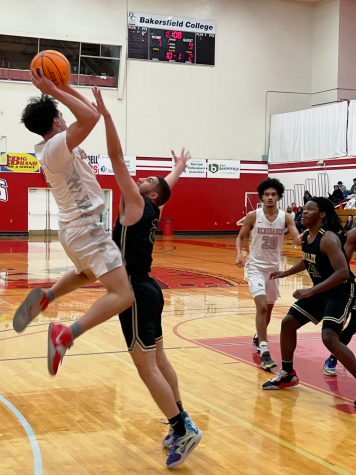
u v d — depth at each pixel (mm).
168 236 24047
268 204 5492
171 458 3023
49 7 22344
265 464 3111
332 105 21812
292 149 23969
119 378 4703
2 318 7086
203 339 6219
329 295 4355
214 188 25188
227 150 25141
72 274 3299
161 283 10594
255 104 25312
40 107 3049
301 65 25641
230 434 3551
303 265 4676
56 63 2877
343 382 4762
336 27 24219
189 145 24625
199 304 8445
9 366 5020
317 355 5637
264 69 25281
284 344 4496
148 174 24094
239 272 12398
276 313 7859
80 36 22781
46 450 3254
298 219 20781
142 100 23859
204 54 24469
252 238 5617
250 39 25016
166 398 3078
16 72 22125
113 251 3049
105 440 3430
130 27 23391
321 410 4043
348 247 4438
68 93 3104
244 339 6254
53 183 3035
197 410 3986
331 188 22094
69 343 2846
